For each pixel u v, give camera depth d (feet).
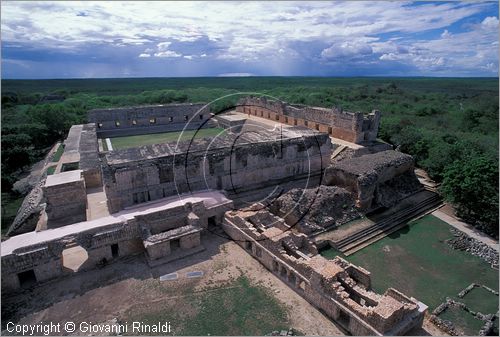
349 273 70.69
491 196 94.53
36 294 67.67
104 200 99.09
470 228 97.09
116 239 77.36
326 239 87.04
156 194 92.79
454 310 65.87
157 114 203.51
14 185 137.69
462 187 97.09
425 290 71.82
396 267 79.36
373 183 99.04
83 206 93.86
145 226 80.43
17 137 164.45
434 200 113.39
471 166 100.42
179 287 69.56
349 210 98.43
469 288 71.97
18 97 374.84
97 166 111.14
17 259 67.26
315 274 63.52
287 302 66.03
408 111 294.25
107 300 66.03
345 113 155.63
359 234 90.74
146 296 67.05
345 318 61.72
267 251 75.05
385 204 104.88
